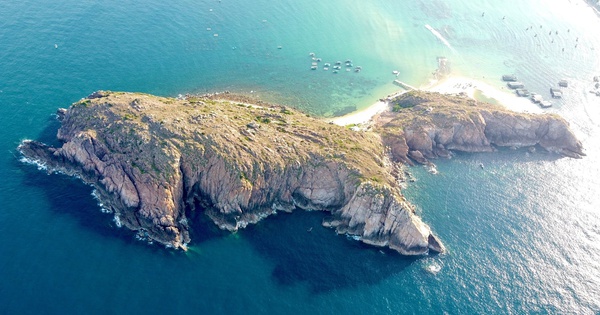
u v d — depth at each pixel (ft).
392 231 475.31
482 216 520.42
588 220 524.11
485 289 442.09
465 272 456.86
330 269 450.71
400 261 464.65
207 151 493.77
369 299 426.51
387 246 477.77
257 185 488.85
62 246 438.40
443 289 440.45
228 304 409.49
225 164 485.56
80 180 501.56
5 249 429.79
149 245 448.65
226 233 471.62
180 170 483.51
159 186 461.78
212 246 458.09
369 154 547.49
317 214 505.66
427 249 475.31
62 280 410.31
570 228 512.22
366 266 456.86
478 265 464.65
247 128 538.47
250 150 504.43
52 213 466.70
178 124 514.27
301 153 519.19
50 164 514.68
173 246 449.48
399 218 472.03
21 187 489.26
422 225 481.05
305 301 419.54
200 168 487.20
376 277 447.01
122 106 536.42
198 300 409.28
